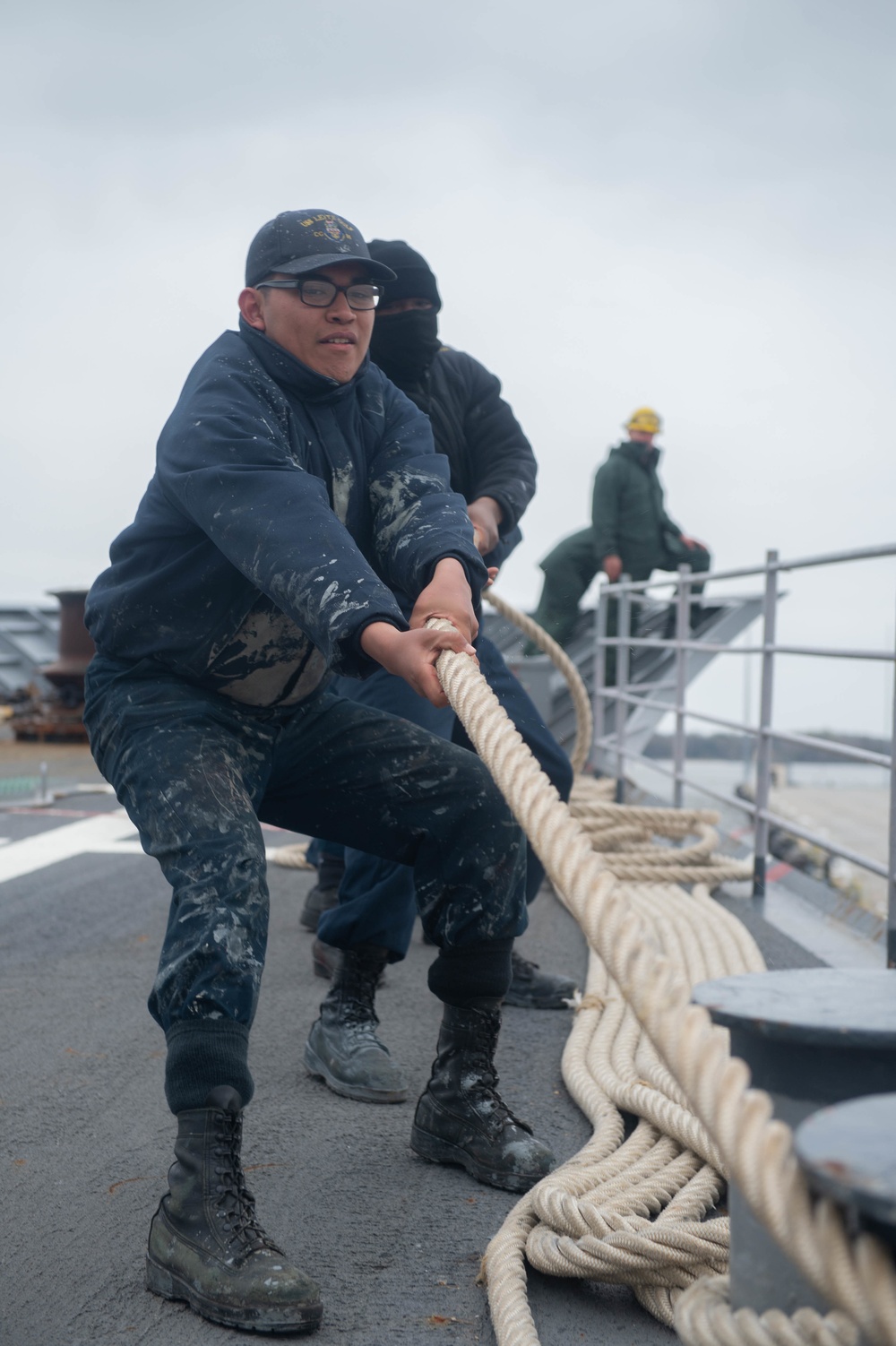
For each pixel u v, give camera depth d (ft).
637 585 26.43
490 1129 8.02
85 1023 11.35
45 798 27.20
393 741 7.80
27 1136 8.70
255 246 7.68
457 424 12.42
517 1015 12.03
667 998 3.98
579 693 17.24
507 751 5.39
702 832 19.84
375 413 8.08
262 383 7.45
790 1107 4.20
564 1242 6.48
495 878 7.81
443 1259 6.95
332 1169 8.21
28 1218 7.41
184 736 7.13
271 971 13.30
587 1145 8.10
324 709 7.95
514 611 16.60
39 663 52.11
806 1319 3.93
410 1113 9.32
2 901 16.89
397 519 7.72
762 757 17.58
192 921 6.55
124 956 13.85
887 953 13.03
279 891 18.01
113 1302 6.42
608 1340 6.12
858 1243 3.32
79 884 18.06
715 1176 7.47
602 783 27.94
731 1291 4.38
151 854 6.95
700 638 36.60
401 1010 11.93
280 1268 6.21
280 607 6.78
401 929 9.88
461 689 5.89
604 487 35.68
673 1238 6.31
